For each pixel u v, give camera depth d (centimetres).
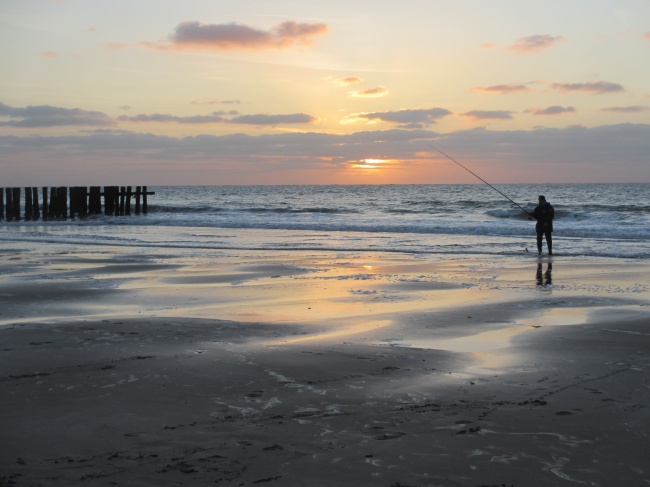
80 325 794
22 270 1409
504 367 599
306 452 389
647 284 1160
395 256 1686
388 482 349
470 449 394
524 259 1598
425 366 602
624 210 3934
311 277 1281
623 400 493
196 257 1675
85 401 492
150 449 396
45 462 377
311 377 561
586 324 811
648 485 346
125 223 3338
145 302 1000
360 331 770
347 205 5775
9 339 714
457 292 1088
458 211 4384
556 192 9119
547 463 374
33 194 3859
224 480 351
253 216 3678
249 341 709
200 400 495
